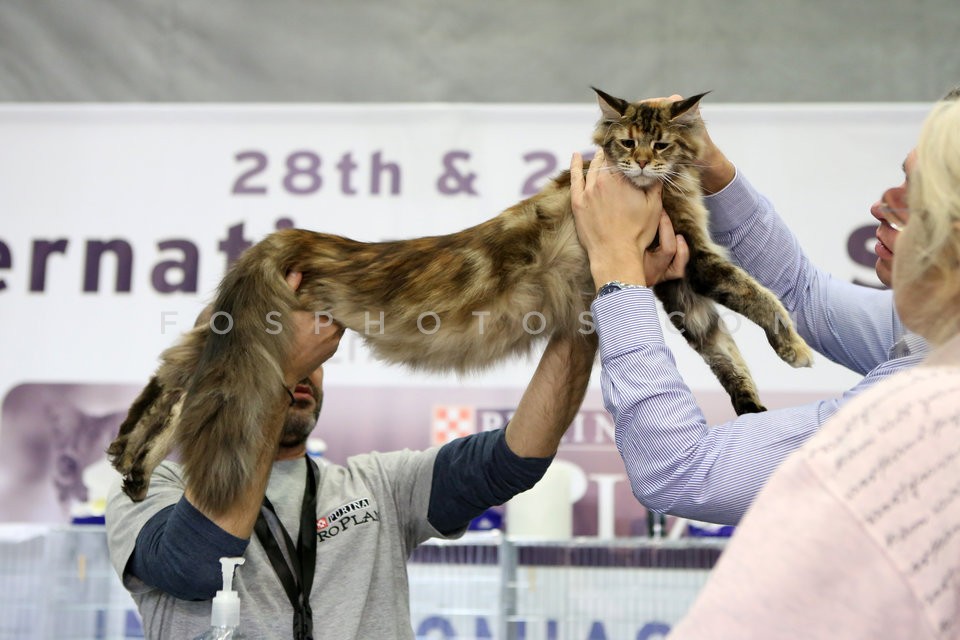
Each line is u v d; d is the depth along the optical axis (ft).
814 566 2.37
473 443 6.44
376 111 11.75
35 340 11.42
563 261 6.21
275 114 11.76
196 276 11.55
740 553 2.50
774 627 2.37
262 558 6.01
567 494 10.04
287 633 5.82
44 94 12.05
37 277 11.51
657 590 9.51
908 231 2.87
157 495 6.23
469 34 12.12
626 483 11.05
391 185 11.66
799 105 11.49
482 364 6.58
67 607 9.27
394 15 12.16
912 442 2.43
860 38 11.85
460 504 6.33
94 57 12.12
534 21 12.11
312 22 12.19
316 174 11.68
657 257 5.75
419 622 9.66
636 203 5.41
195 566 5.41
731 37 11.93
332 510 6.30
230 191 11.68
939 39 11.81
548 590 9.55
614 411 4.75
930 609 2.29
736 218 6.53
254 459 5.69
